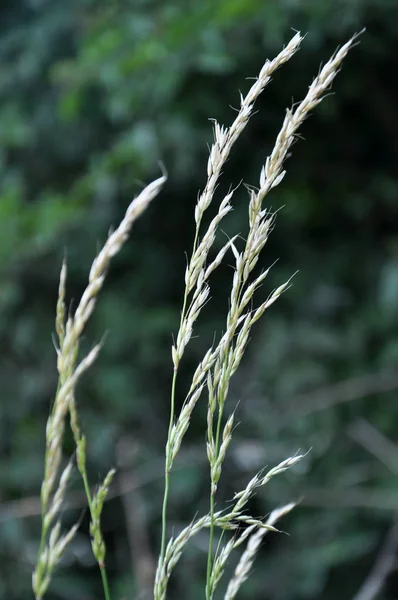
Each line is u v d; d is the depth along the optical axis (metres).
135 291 2.81
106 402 2.66
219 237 2.74
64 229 2.62
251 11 2.23
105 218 2.69
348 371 2.69
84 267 2.73
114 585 2.55
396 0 2.25
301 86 2.48
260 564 2.54
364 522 2.53
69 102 2.59
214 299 2.84
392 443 2.59
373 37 2.37
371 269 2.84
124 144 2.43
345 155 2.80
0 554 2.53
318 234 2.90
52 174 2.98
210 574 0.64
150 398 2.74
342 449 2.60
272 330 2.75
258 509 2.59
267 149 2.66
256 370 2.72
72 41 2.83
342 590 2.54
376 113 2.69
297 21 2.28
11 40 2.96
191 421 2.74
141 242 2.82
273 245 2.88
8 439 2.72
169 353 2.78
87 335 2.72
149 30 2.37
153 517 2.58
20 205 2.64
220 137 0.60
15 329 2.74
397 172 2.83
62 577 2.52
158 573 0.63
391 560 2.24
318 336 2.69
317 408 2.55
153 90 2.37
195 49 2.24
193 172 2.56
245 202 2.71
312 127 2.70
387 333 2.72
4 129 2.84
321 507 2.58
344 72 2.51
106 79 2.38
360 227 2.89
